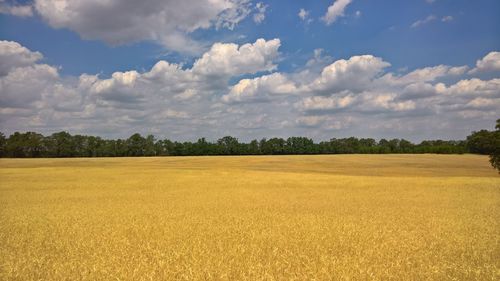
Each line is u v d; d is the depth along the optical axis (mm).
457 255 13078
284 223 18969
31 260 12078
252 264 11523
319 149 162875
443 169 71812
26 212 22766
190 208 24688
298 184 42312
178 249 13523
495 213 22688
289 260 12117
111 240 15078
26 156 137875
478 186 39656
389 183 43000
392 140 179875
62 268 11258
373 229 17422
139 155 146375
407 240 15172
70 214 21938
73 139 144000
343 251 13469
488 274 10930
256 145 161125
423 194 33250
